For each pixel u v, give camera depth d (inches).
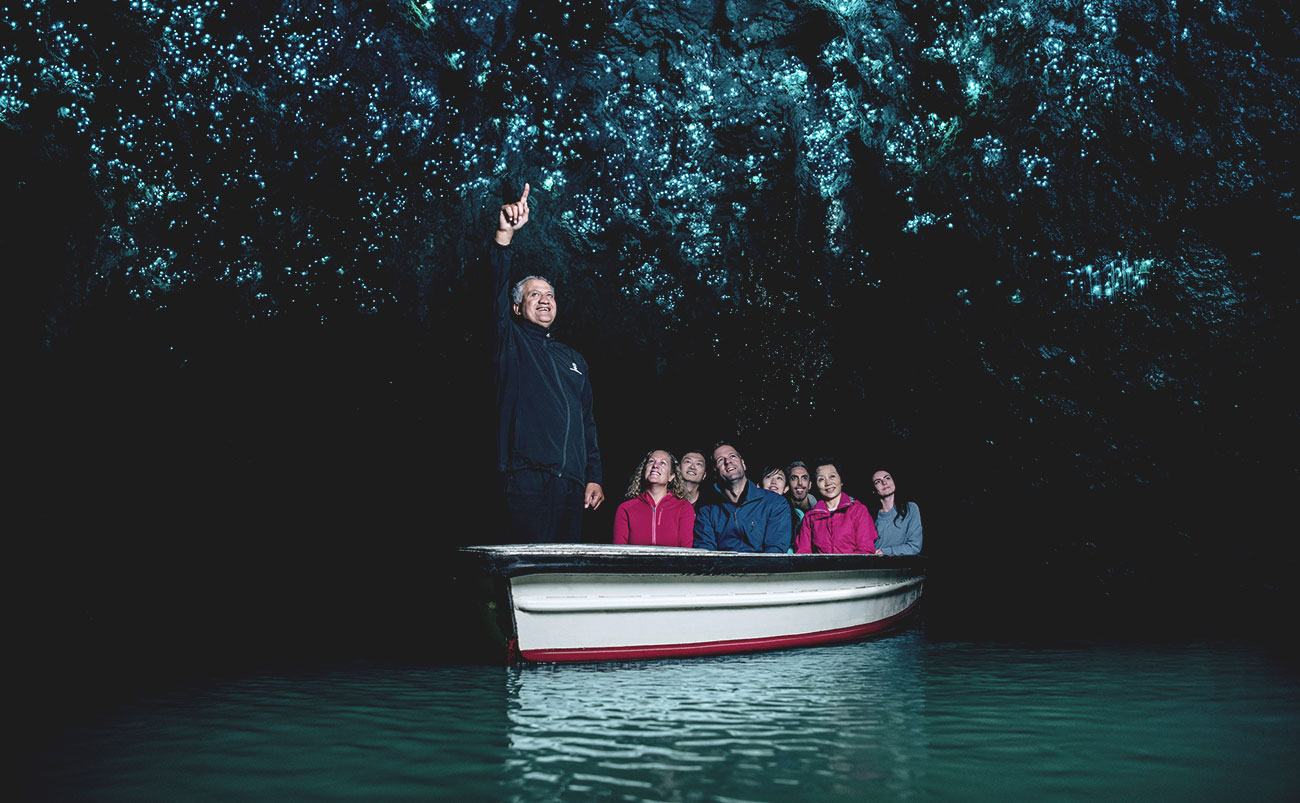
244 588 311.6
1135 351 341.1
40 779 69.3
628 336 379.9
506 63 317.7
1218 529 336.5
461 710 95.3
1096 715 94.5
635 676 118.4
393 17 296.4
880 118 340.8
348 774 69.4
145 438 303.6
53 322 279.3
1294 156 305.0
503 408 146.5
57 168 270.1
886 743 79.3
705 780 66.2
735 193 364.8
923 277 364.2
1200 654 157.6
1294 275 315.6
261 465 329.4
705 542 187.0
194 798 63.7
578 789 64.0
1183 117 313.1
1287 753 76.9
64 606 243.8
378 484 356.8
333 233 321.4
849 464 401.4
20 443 278.2
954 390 373.1
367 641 188.2
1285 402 321.7
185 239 297.3
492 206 346.9
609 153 347.6
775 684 113.2
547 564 118.8
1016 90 323.3
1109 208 331.9
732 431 398.6
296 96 296.8
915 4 314.0
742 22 323.0
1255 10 294.7
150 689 116.5
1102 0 302.8
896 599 202.5
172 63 275.0
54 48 258.2
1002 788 65.1
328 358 334.6
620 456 398.6
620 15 315.6
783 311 382.3
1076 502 359.6
